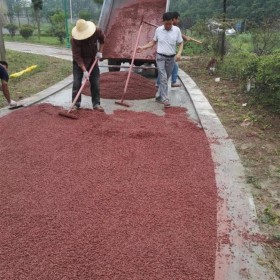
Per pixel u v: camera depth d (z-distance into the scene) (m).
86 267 2.72
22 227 3.19
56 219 3.30
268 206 3.66
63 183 3.96
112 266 2.74
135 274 2.67
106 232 3.12
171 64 7.19
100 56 6.64
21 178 4.07
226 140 5.37
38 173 4.19
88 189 3.84
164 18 6.85
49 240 3.02
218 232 3.19
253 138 5.50
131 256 2.84
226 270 2.74
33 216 3.35
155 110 7.02
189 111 7.02
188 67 12.55
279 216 3.48
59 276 2.64
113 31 10.27
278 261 2.88
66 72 11.48
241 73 8.91
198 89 8.76
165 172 4.27
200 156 4.75
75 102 6.37
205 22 13.42
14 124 5.82
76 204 3.55
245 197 3.80
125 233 3.12
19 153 4.72
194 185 3.98
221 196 3.80
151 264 2.76
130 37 10.08
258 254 2.93
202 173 4.28
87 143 5.05
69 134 5.36
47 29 35.72
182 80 9.95
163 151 4.85
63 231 3.13
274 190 4.00
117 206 3.52
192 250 2.93
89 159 4.56
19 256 2.84
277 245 3.08
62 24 32.28
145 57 9.70
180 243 3.00
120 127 5.68
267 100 6.91
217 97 8.03
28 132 5.45
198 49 16.02
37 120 5.99
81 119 6.08
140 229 3.17
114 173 4.21
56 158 4.57
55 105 7.25
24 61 13.42
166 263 2.78
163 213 3.42
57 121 5.95
